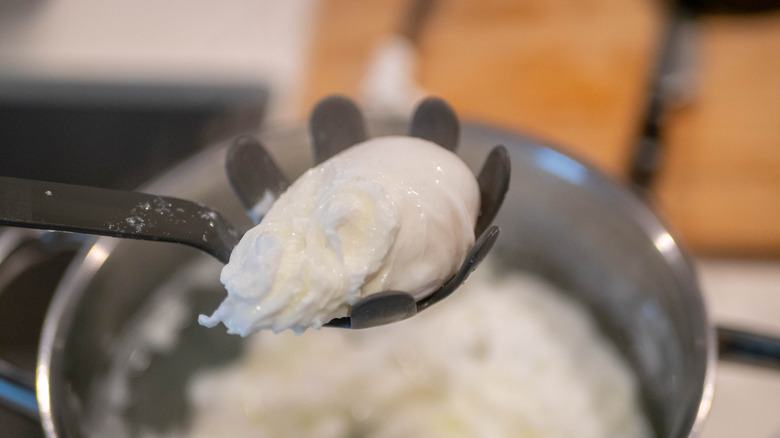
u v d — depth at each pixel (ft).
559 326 1.20
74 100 1.80
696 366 0.90
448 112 0.93
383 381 1.19
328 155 0.95
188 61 1.79
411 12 1.65
